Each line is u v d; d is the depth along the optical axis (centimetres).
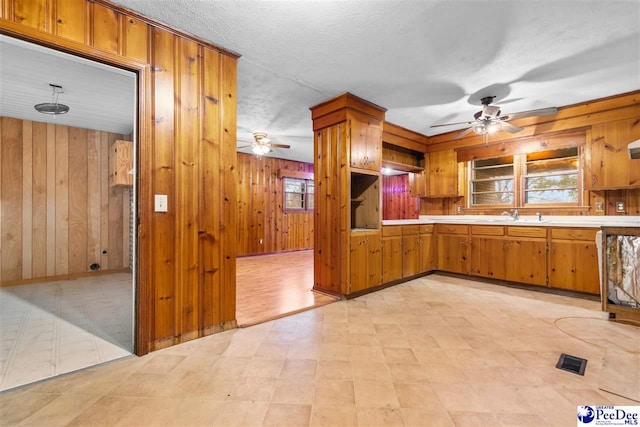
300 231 763
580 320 265
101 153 456
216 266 235
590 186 354
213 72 234
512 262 382
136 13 196
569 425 134
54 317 272
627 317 258
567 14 198
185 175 219
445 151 486
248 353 201
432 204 516
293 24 208
